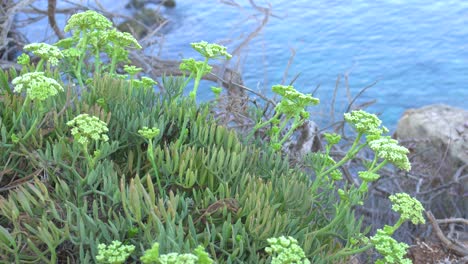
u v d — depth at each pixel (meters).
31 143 2.61
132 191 2.14
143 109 2.95
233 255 2.21
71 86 2.99
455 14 15.16
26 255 2.14
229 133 2.82
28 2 6.68
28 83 2.32
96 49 3.15
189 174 2.48
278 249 1.90
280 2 15.27
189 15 13.23
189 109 2.87
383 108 11.67
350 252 2.46
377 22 14.55
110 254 1.87
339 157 6.09
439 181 6.70
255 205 2.39
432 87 12.21
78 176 2.37
